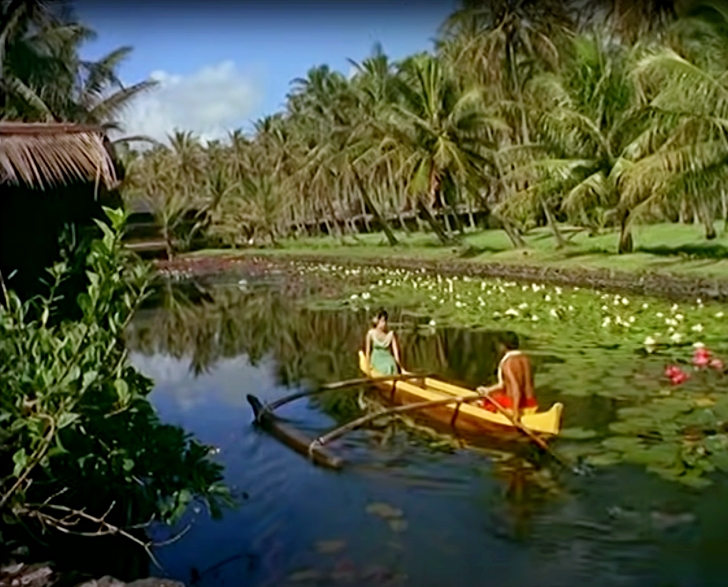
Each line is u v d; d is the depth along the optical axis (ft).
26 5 73.72
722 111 57.88
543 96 100.42
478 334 46.78
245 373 41.37
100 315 15.14
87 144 20.85
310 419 30.81
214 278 100.42
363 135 115.96
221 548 19.75
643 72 64.75
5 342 14.34
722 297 52.49
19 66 75.15
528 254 85.05
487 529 20.22
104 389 15.31
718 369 34.01
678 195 61.36
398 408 27.66
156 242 148.97
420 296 66.39
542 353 39.17
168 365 44.86
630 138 75.05
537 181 86.58
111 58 88.63
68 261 18.37
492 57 107.86
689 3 63.67
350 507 22.03
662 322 45.34
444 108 99.86
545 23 106.93
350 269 97.81
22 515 15.46
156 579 14.75
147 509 17.08
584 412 28.86
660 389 31.37
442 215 125.70
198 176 189.37
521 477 23.47
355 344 47.73
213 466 17.47
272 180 153.58
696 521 19.90
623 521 20.17
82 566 17.47
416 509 21.66
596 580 17.40
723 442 24.94
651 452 24.53
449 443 26.86
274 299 72.95
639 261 69.15
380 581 17.81
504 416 26.81
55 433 13.97
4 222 20.65
